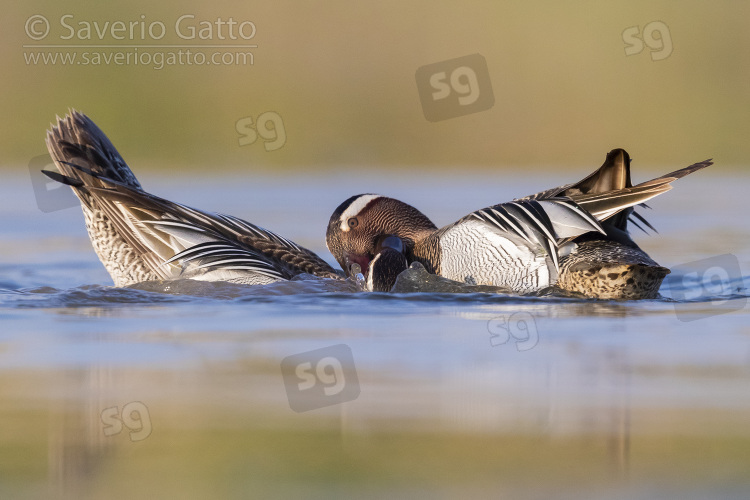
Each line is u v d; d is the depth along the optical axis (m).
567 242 12.90
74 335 10.79
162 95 30.05
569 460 7.13
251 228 14.86
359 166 29.52
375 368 9.48
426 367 9.51
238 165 29.52
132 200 13.86
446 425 7.88
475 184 25.27
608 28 31.11
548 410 8.19
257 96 30.05
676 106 30.27
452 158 29.56
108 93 29.92
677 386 8.84
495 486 6.68
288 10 31.05
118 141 29.50
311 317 11.84
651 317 11.73
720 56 30.88
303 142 29.59
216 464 7.18
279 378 9.16
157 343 10.44
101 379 9.09
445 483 6.73
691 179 28.42
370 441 7.55
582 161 29.38
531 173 28.06
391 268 13.75
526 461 7.12
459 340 10.62
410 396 8.59
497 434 7.66
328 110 30.05
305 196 23.80
